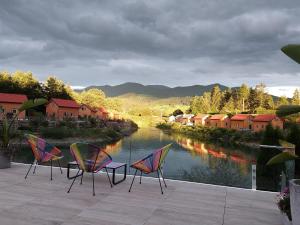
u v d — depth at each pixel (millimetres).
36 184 5285
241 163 20766
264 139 9875
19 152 6969
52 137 33750
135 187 5258
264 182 5211
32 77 62844
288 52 3146
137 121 77750
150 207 4199
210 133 49812
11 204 4164
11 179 5590
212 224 3641
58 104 55969
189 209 4156
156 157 5086
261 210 4184
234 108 89500
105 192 4891
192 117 80500
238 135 42094
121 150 21125
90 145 4879
